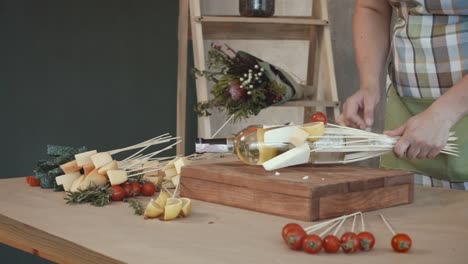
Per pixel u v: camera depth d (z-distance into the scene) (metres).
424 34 2.03
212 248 1.12
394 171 1.58
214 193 1.55
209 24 3.44
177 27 3.89
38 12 3.43
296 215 1.38
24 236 1.32
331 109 3.67
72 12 3.54
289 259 1.06
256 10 3.48
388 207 1.52
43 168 1.72
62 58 3.53
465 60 1.98
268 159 1.56
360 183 1.44
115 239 1.18
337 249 1.09
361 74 2.17
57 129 3.55
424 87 2.08
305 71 4.28
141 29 3.76
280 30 3.64
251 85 3.18
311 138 1.57
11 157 3.43
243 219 1.37
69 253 1.18
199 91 3.33
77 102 3.60
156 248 1.12
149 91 3.84
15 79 3.41
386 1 2.21
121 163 1.74
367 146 1.61
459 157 2.00
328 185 1.38
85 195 1.51
